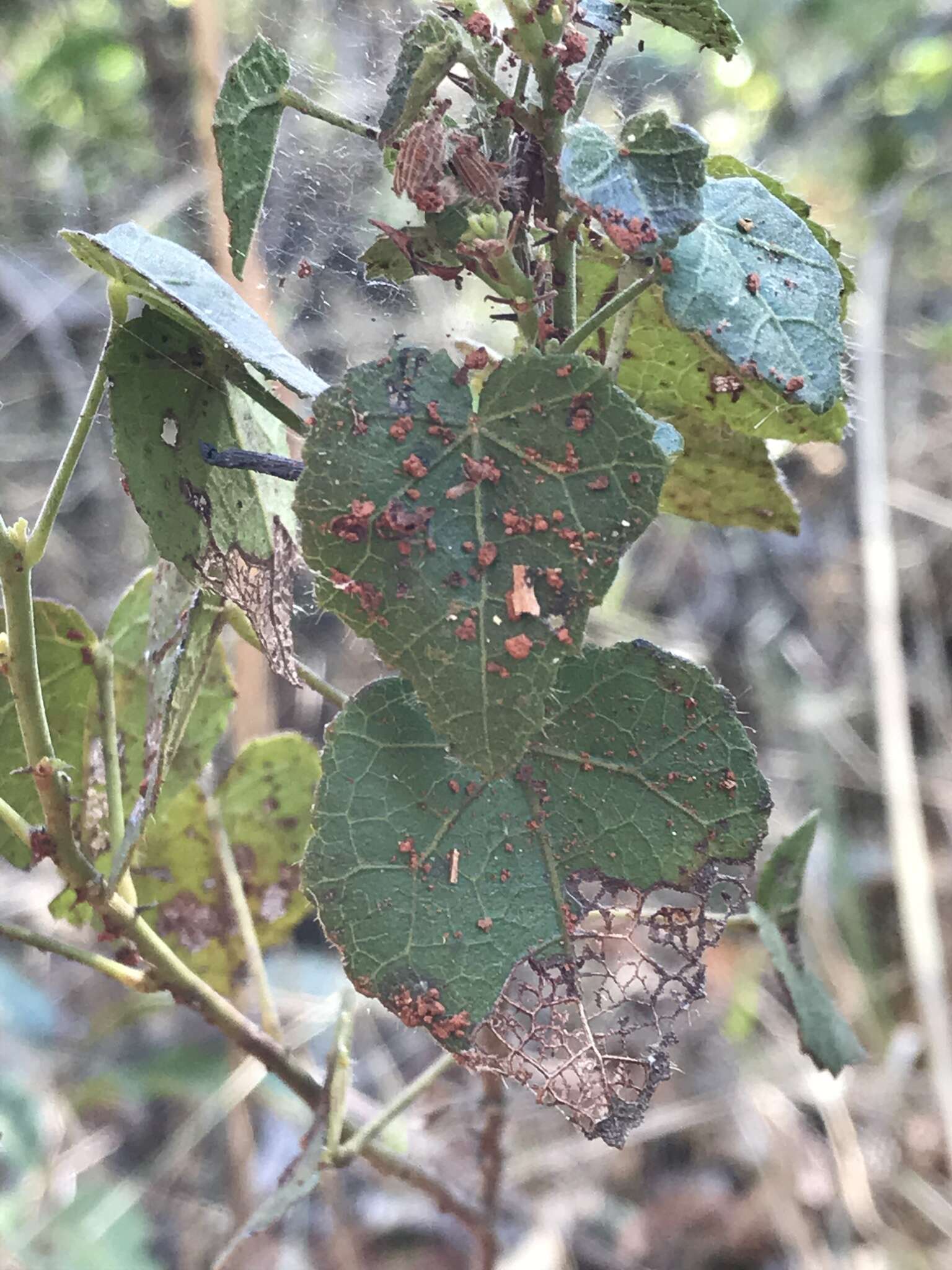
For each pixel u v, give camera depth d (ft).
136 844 0.62
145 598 0.74
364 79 1.11
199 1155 1.78
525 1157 1.81
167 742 0.61
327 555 0.46
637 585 2.48
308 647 1.88
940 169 2.59
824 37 2.53
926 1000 1.73
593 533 0.45
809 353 0.49
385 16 1.05
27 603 0.56
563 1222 1.73
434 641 0.46
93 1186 1.62
